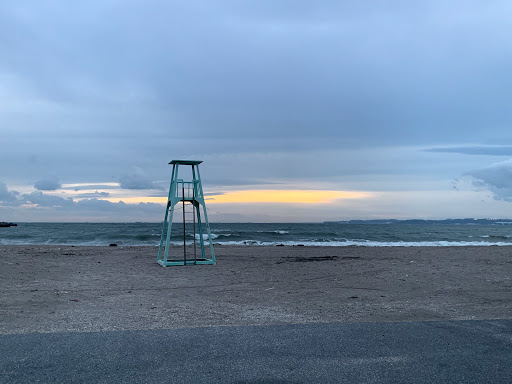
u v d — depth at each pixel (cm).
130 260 1681
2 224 8931
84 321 617
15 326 575
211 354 429
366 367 397
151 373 377
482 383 363
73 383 353
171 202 1504
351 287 1031
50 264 1488
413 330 529
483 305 773
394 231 6931
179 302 813
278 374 378
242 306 770
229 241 3531
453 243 3516
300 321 626
